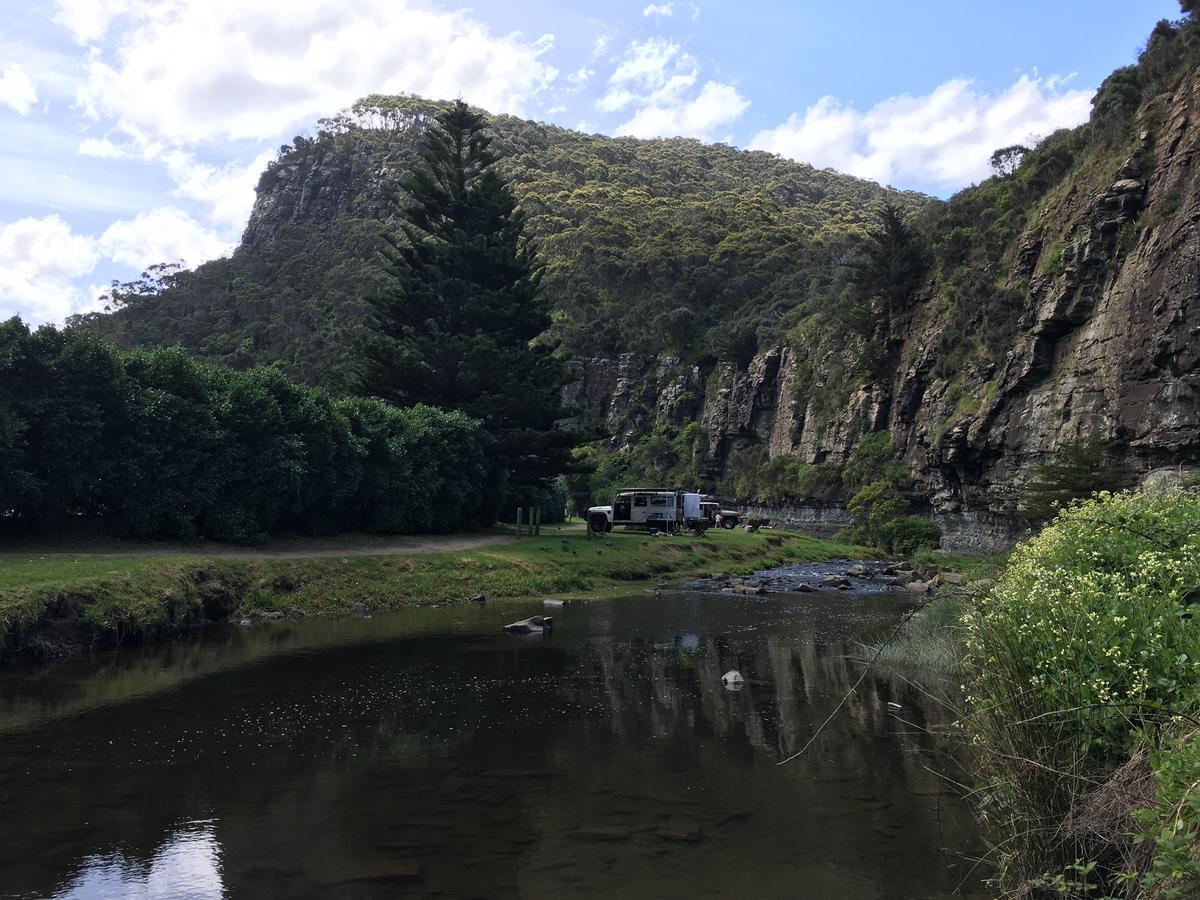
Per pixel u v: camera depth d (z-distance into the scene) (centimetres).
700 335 11119
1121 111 4434
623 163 18300
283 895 562
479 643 1634
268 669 1361
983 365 5069
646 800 756
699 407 10425
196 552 2181
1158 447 3450
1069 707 496
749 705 1137
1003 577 765
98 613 1512
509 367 3756
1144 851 426
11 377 1991
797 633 1802
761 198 15238
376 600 2183
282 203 16525
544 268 4319
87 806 734
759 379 9331
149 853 632
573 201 14325
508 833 675
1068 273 4256
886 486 5822
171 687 1223
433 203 4116
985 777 605
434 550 2717
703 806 741
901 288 6519
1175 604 565
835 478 7088
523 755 898
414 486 2962
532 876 594
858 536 5766
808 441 8006
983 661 599
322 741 948
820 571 3722
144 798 755
